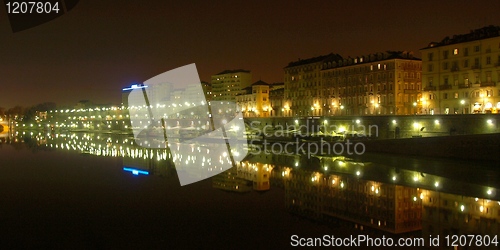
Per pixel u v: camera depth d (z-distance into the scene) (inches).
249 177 2564.0
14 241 1354.6
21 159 3595.0
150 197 1974.7
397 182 2297.0
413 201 1867.6
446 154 3046.3
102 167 3038.9
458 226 1492.4
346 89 6018.7
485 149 2842.0
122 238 1376.7
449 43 4453.7
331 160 3267.7
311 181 2404.0
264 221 1576.0
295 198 1956.2
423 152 3189.0
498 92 4030.5
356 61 5910.4
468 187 2117.4
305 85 6825.8
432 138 3129.9
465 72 4284.0
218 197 1974.7
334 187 2213.3
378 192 2062.0
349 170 2770.7
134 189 2169.0
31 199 1935.3
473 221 1549.0
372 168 2810.0
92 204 1830.7
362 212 1706.4
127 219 1595.7
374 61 5556.1
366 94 5689.0
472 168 2635.3
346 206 1804.9
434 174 2498.8
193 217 1620.3
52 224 1535.4
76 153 4153.5
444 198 1910.7
